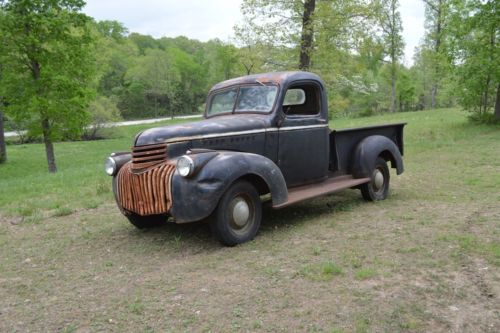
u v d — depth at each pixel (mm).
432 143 14719
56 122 17859
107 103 40281
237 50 14797
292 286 3955
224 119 5789
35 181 12320
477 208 6246
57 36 17188
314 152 6391
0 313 3838
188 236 5676
